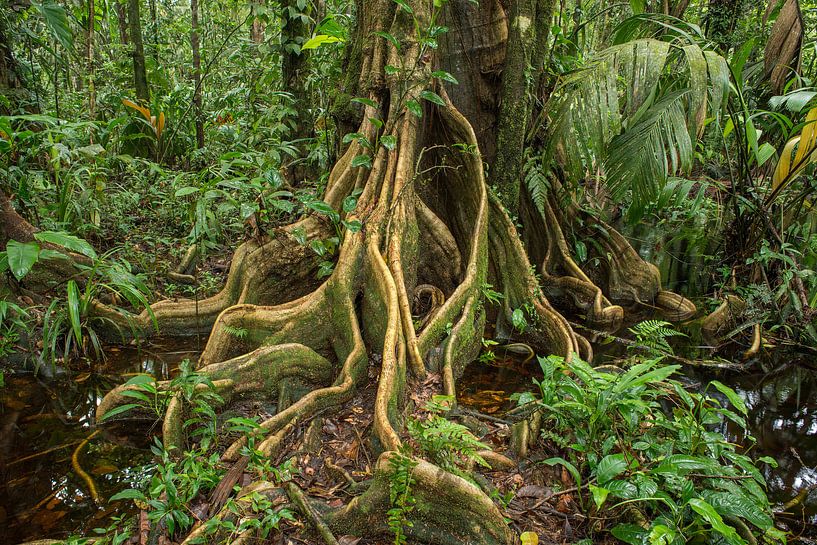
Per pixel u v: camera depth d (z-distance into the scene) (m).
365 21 5.58
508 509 2.94
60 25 5.24
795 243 6.49
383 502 2.73
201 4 13.24
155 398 3.48
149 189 7.21
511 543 2.65
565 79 5.24
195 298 5.07
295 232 4.84
